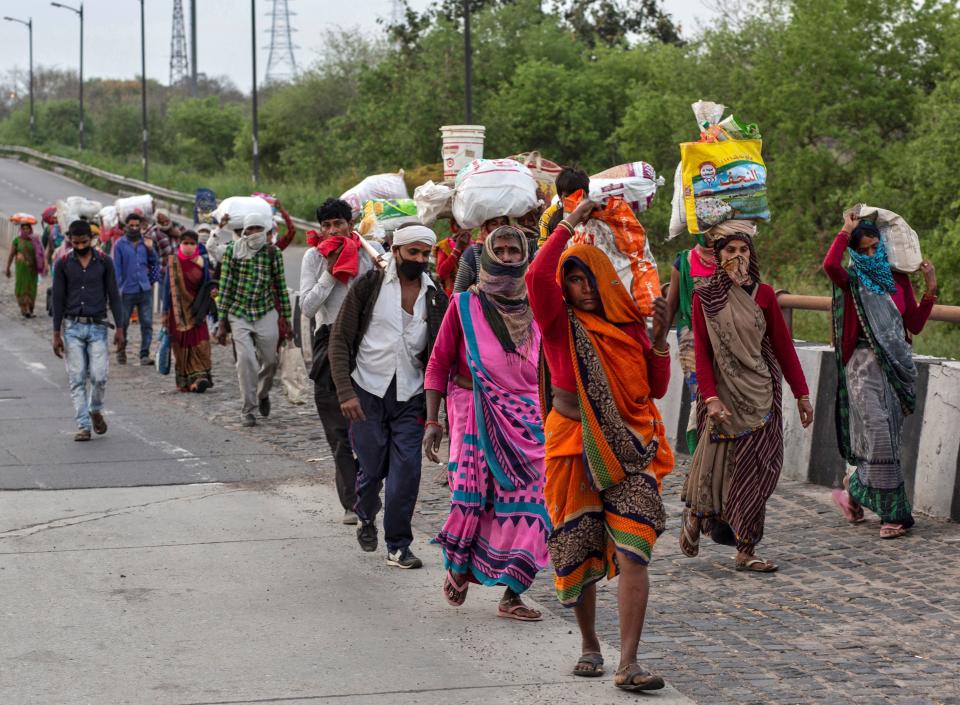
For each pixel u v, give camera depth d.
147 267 16.80
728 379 6.55
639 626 4.93
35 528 7.75
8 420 12.20
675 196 7.07
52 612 6.01
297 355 13.15
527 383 5.99
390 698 4.89
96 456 10.20
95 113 112.19
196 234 14.27
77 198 24.61
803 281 28.02
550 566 6.93
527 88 47.03
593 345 4.91
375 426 6.86
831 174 31.16
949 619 5.81
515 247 5.95
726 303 6.54
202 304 14.09
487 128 45.56
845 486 7.67
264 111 68.38
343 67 66.19
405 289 6.90
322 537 7.55
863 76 30.97
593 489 5.00
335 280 7.86
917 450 7.85
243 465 9.81
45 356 18.00
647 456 4.94
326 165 58.03
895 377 7.23
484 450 5.93
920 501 7.81
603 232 6.46
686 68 34.97
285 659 5.36
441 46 46.62
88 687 5.00
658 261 33.81
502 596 6.39
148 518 8.02
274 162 67.12
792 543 7.25
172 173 65.38
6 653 5.41
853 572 6.62
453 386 6.23
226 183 53.78
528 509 5.90
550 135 47.72
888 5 31.03
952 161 25.75
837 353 7.38
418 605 6.20
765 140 32.22
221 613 6.03
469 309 6.03
